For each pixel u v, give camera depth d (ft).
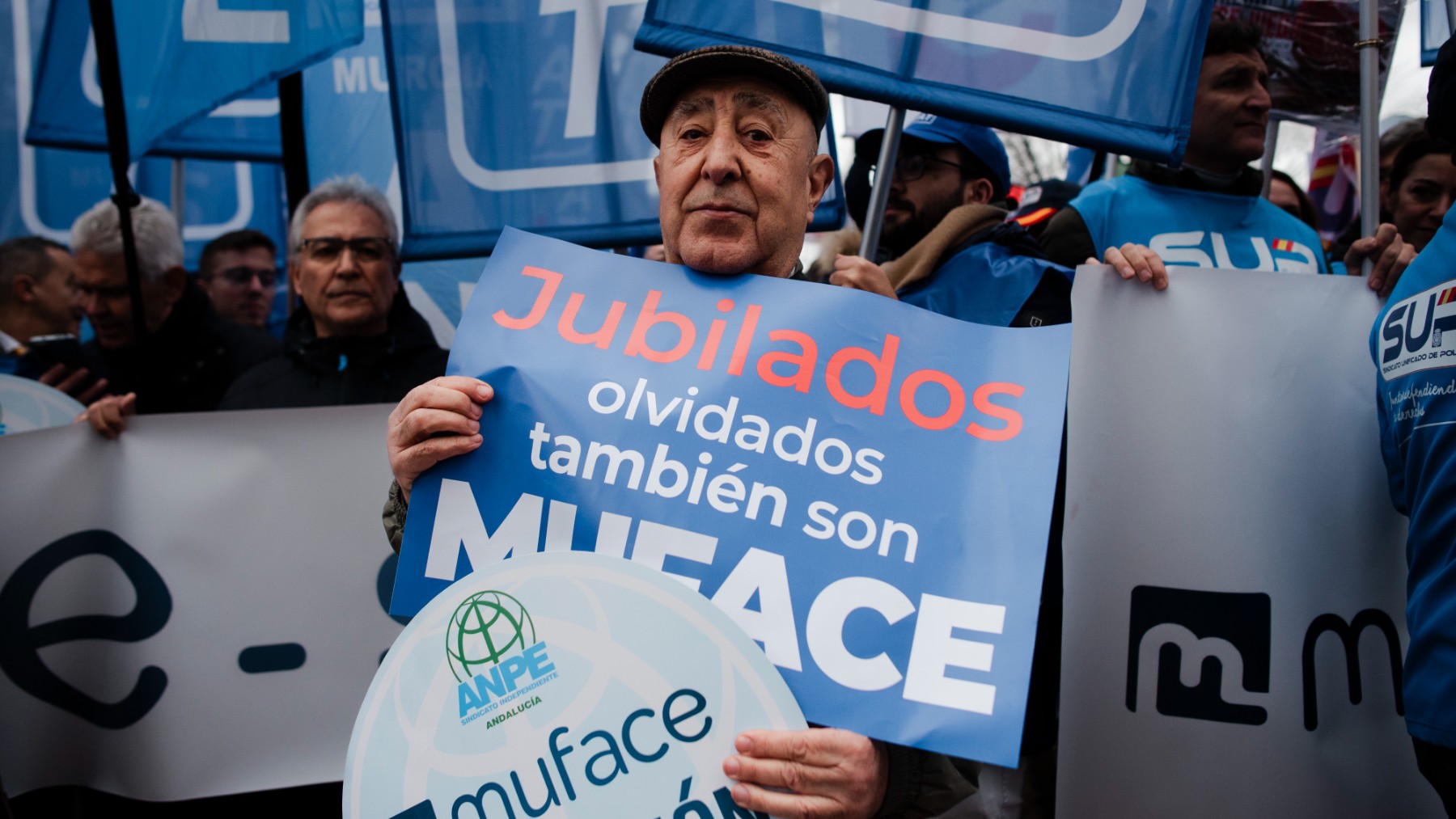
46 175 13.92
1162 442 6.31
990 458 4.53
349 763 4.23
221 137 12.12
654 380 4.79
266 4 8.95
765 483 4.55
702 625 4.21
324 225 8.66
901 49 6.88
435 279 12.01
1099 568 6.26
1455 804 5.14
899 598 4.32
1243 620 6.15
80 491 7.51
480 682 4.25
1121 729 6.17
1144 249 6.49
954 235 7.99
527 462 4.68
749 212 5.03
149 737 7.39
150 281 10.28
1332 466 6.24
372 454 7.70
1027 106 6.86
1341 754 6.07
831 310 4.88
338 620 7.59
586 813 4.09
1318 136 13.99
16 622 7.36
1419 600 5.24
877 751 4.19
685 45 6.86
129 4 9.06
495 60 8.39
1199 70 6.83
